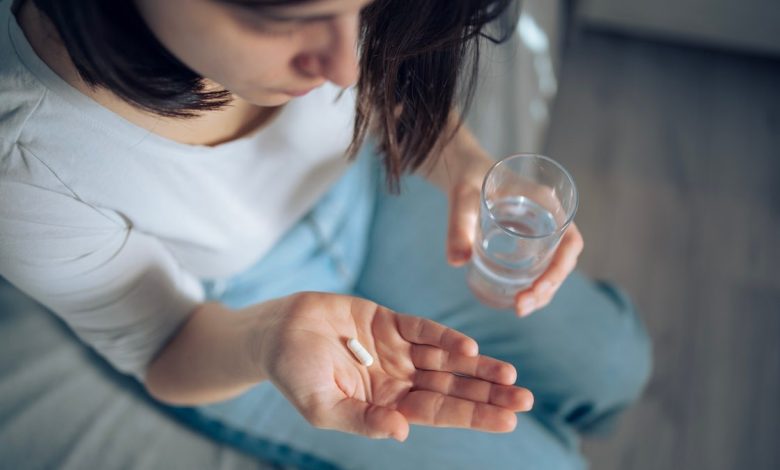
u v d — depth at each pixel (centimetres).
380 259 89
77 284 63
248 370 65
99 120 57
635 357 87
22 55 55
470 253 75
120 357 71
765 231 138
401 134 69
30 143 56
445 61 63
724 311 129
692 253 135
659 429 117
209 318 71
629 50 163
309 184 74
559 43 132
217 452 78
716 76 159
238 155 65
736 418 118
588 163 146
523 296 71
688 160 146
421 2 57
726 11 149
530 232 71
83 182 59
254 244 74
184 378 70
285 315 62
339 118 71
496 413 59
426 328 62
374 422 57
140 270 66
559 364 85
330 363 59
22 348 80
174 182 63
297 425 78
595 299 88
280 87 53
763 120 153
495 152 95
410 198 90
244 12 47
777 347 125
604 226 138
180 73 53
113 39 50
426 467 77
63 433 76
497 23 72
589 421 91
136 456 76
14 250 60
